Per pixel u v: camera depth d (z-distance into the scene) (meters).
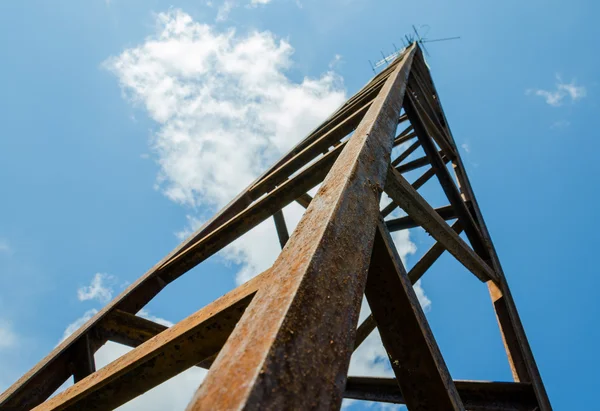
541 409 2.59
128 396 1.50
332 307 0.95
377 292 1.70
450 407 1.52
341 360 0.88
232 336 0.88
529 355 3.18
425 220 2.83
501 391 2.75
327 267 1.03
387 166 2.01
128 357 1.42
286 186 2.80
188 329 1.30
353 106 4.60
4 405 2.14
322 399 0.77
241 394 0.65
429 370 1.56
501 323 3.42
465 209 4.06
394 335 1.63
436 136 5.59
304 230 1.24
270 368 0.71
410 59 5.54
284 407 0.69
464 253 3.20
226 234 3.02
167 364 1.41
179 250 3.39
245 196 4.02
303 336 0.82
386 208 5.23
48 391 2.40
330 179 1.60
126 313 2.81
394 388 3.28
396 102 3.03
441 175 4.06
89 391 1.42
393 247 1.77
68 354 2.59
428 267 3.86
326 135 3.64
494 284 3.67
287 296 0.88
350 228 1.26
